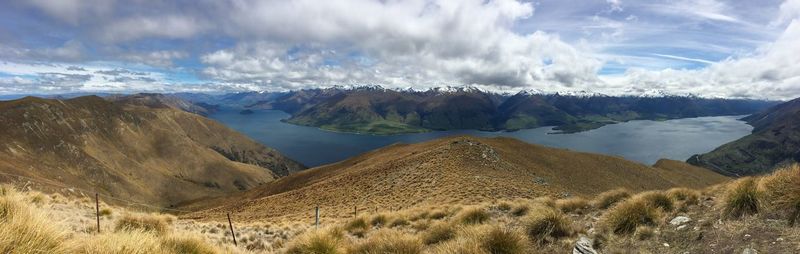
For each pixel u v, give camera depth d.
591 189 75.88
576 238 9.56
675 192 12.09
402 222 18.14
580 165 93.00
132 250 6.62
